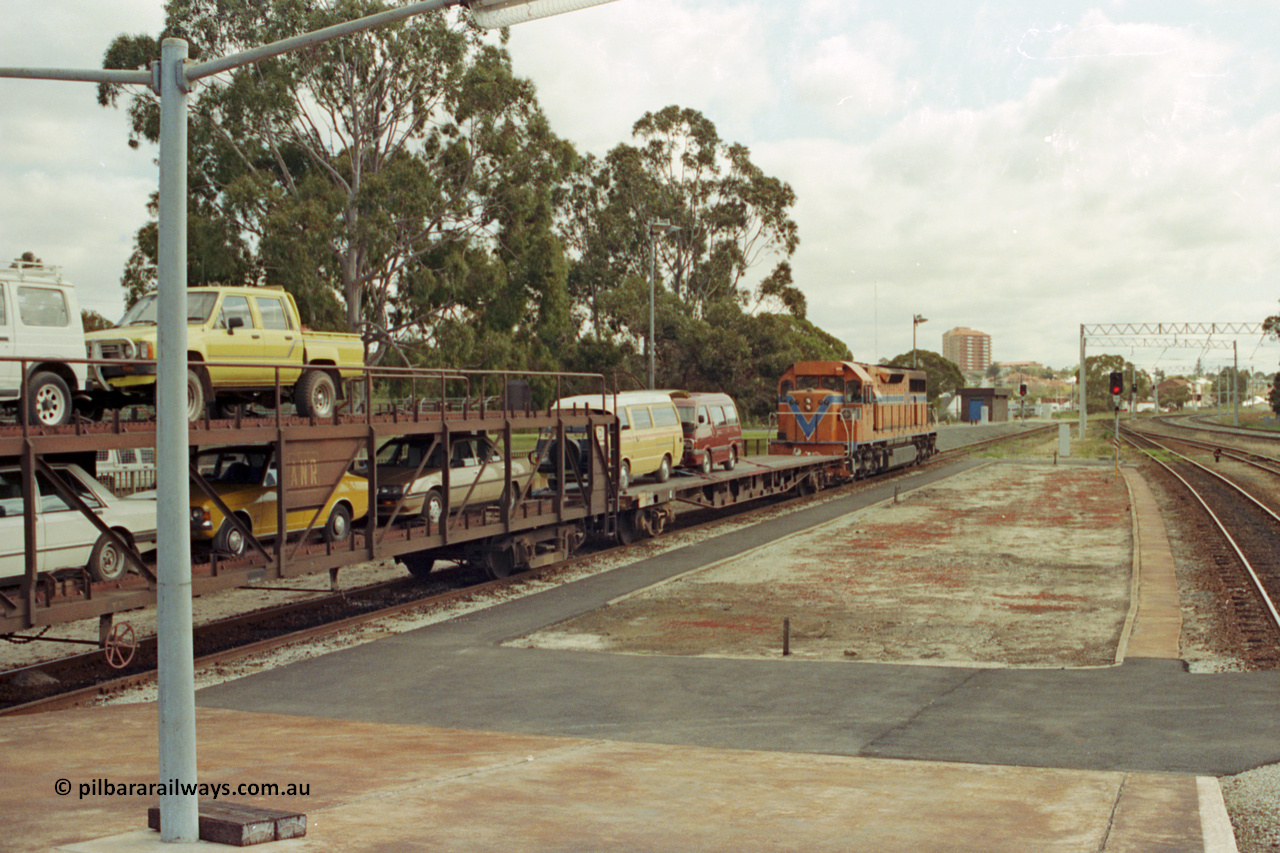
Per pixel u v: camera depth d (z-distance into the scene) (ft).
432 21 129.29
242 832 17.33
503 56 137.39
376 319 137.59
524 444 142.72
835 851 17.76
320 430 43.39
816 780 23.21
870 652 40.16
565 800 21.09
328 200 124.26
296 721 30.94
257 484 46.34
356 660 39.75
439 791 21.72
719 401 91.20
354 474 51.21
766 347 193.26
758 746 27.30
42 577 34.94
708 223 210.18
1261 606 47.39
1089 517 85.30
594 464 65.31
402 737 28.37
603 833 18.63
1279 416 341.21
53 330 36.11
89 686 37.70
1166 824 19.54
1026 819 19.92
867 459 124.47
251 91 119.65
